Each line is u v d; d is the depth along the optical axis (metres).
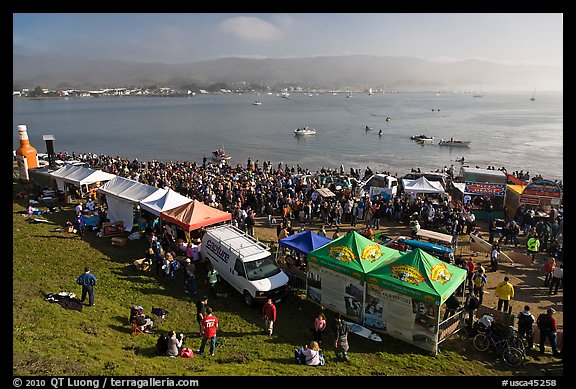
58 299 16.27
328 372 13.30
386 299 16.28
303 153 82.50
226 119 171.88
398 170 64.94
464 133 113.06
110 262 21.92
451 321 15.85
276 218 32.62
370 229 27.09
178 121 164.50
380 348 15.50
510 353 14.57
